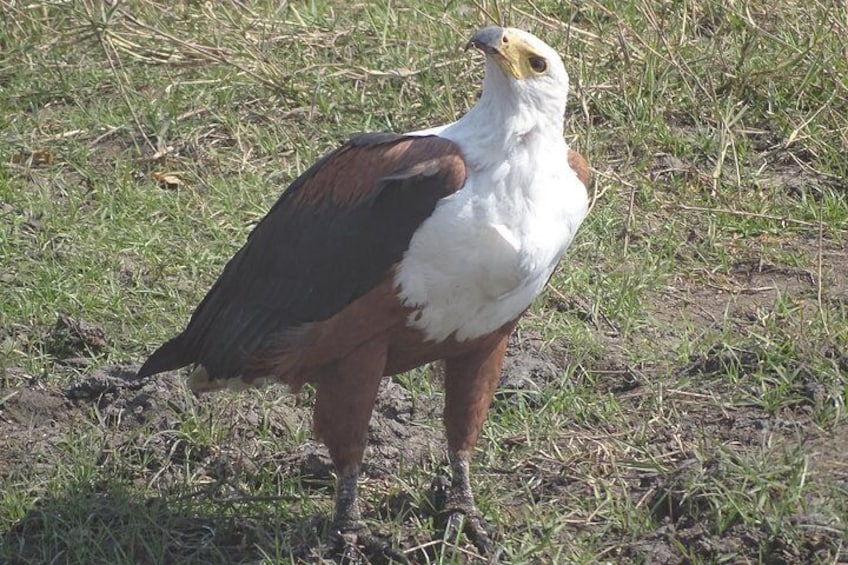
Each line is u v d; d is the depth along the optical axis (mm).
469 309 8383
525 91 8094
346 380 8602
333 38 15625
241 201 13141
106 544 9125
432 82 14836
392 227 8227
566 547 8875
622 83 14523
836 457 9320
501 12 15109
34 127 14430
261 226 8938
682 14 15672
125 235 12602
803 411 10047
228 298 9070
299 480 9609
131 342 11258
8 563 8992
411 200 8164
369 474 9812
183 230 12727
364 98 14727
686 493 9016
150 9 16156
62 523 9266
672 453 9766
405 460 9938
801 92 14516
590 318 11641
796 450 9289
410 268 8227
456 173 8094
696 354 11000
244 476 9820
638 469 9625
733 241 12789
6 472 9859
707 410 10258
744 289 12078
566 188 8383
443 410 9727
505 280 8258
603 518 9164
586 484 9523
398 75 14875
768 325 11281
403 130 14258
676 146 14023
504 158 8125
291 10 16219
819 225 12336
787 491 8859
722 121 13688
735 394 10305
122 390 10523
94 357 11047
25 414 10406
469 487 9219
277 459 9930
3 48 15938
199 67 15305
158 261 12250
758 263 12422
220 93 14781
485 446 10008
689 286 12164
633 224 12867
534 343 11195
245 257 8984
